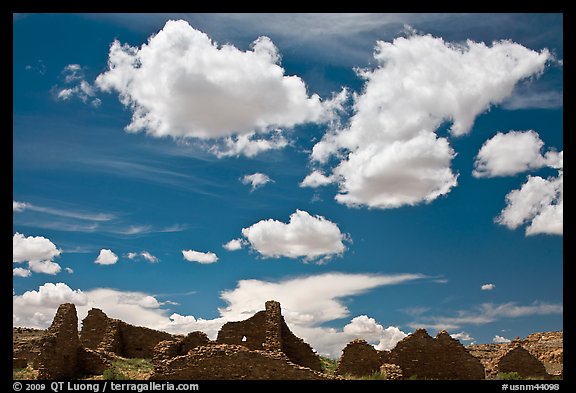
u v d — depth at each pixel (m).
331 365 49.62
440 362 39.34
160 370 33.28
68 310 38.47
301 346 45.09
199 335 41.41
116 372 36.38
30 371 39.78
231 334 46.25
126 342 49.88
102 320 49.72
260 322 46.34
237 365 33.03
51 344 36.38
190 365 33.25
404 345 39.88
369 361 40.56
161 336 50.34
